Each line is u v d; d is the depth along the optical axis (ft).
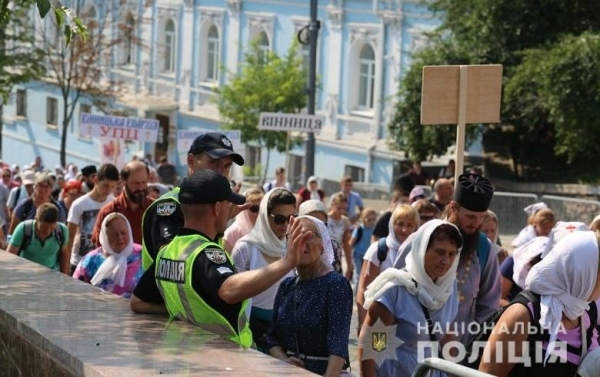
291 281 23.65
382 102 129.70
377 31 129.80
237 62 151.43
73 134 175.42
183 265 19.61
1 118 184.24
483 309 25.93
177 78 162.91
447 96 31.83
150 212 22.29
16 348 21.31
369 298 24.18
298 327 23.15
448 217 26.08
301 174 139.44
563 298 19.29
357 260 54.85
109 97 152.87
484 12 106.73
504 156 113.29
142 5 167.22
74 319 21.17
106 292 24.22
